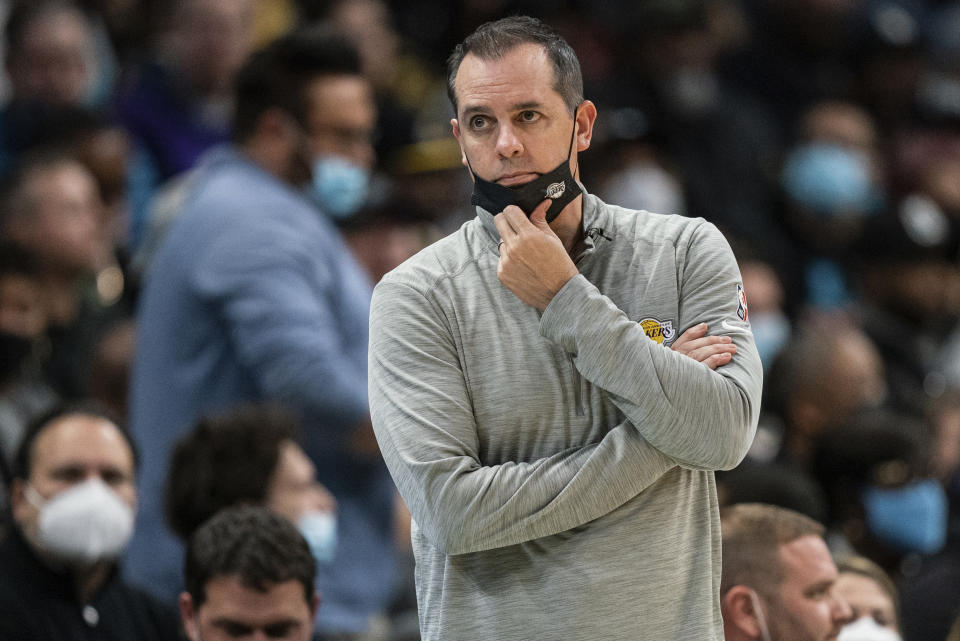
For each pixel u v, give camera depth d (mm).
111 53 26750
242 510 12297
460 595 8953
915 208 28578
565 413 8938
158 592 15719
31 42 23266
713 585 9055
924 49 35062
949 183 30203
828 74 33094
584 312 8625
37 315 18359
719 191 28203
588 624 8656
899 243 26375
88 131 21625
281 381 15586
